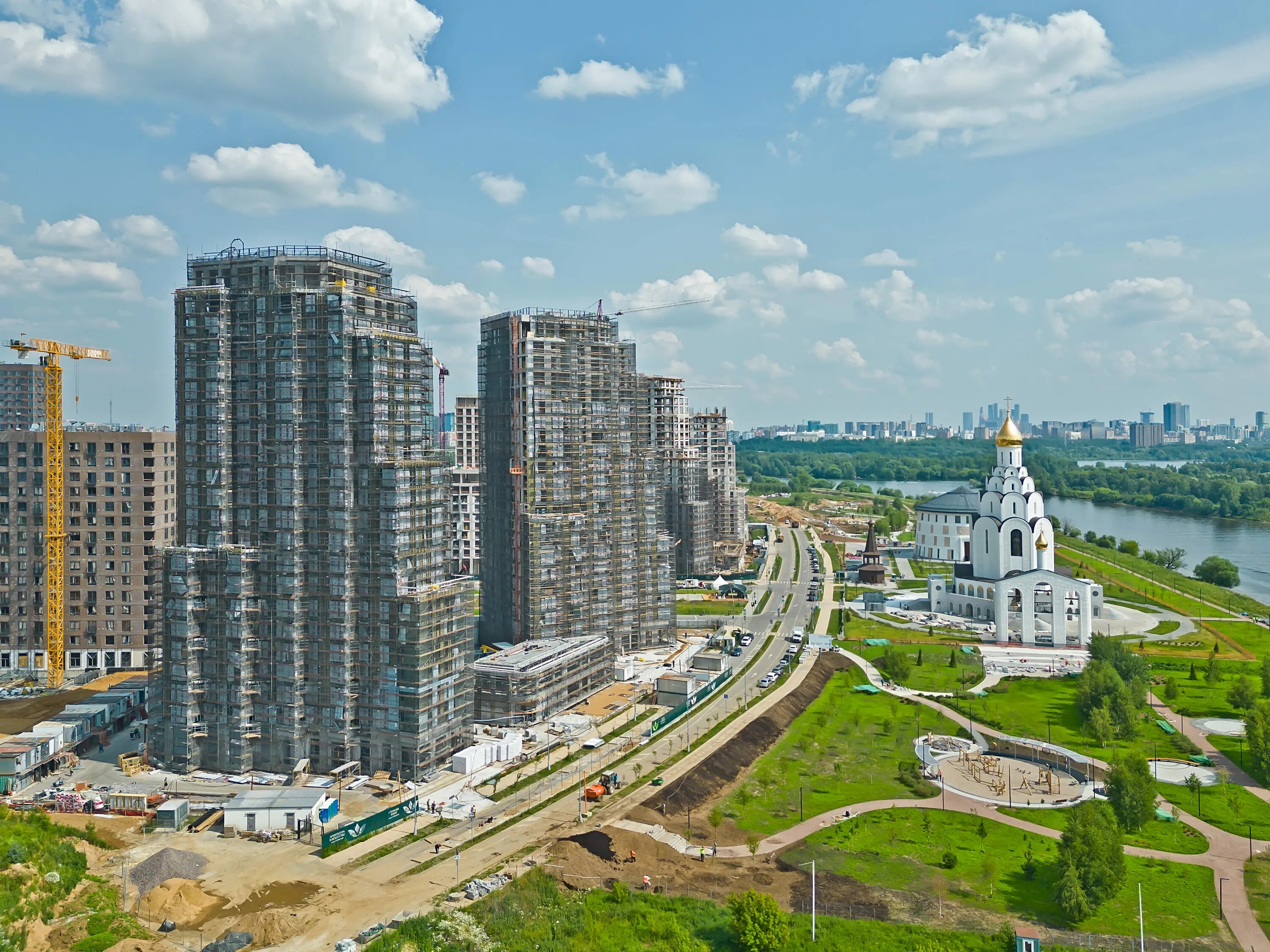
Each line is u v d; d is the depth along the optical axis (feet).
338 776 588.09
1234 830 502.79
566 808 540.93
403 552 593.83
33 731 618.44
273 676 604.90
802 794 558.56
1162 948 388.98
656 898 425.69
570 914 408.26
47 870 434.71
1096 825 430.20
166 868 451.53
